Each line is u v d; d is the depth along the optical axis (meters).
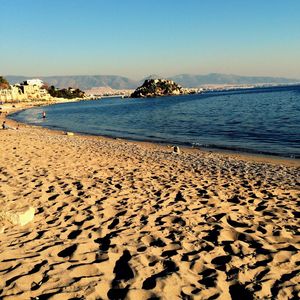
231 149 21.88
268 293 4.60
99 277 4.91
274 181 11.74
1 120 58.31
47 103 156.12
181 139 28.09
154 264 5.32
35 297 4.39
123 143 24.53
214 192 9.74
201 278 4.96
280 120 36.31
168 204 8.48
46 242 6.14
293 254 5.74
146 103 113.69
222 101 93.38
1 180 10.57
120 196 9.11
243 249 5.91
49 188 9.72
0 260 5.42
